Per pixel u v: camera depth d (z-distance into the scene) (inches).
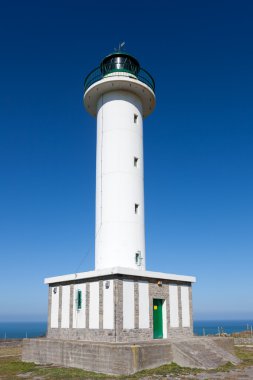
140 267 949.2
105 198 989.2
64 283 992.9
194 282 1019.3
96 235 991.6
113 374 701.9
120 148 1015.6
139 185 1016.9
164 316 929.5
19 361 957.8
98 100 1103.6
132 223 968.9
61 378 684.1
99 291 873.5
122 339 807.7
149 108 1162.6
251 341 1457.9
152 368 722.8
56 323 991.6
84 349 776.3
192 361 745.6
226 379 645.9
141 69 1106.7
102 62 1115.3
